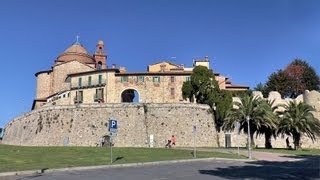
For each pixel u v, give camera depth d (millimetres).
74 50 121625
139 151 53188
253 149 66312
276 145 82062
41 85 118188
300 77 118062
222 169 33469
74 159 41031
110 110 78500
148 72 100000
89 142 76812
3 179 26188
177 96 98938
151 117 78438
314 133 74625
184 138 77625
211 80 87375
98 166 34562
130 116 78062
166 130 77812
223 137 80812
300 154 57031
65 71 114375
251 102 71938
